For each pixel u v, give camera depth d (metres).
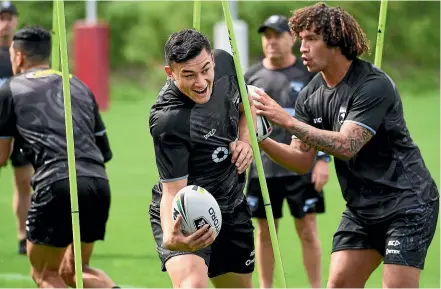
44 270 22.98
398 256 19.08
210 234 17.03
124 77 100.69
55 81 23.33
